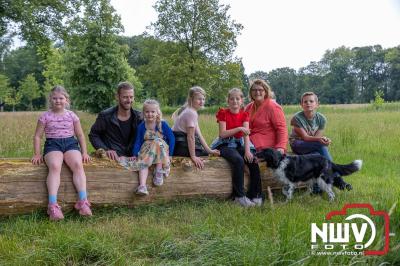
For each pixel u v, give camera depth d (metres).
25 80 84.81
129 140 6.42
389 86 114.56
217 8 44.50
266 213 5.71
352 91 115.75
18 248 4.32
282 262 3.87
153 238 4.65
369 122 21.59
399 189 6.92
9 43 25.31
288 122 21.64
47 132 5.63
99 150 5.96
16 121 24.38
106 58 41.75
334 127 18.23
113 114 6.32
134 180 5.91
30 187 5.37
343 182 6.83
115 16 41.84
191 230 4.93
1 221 5.27
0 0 20.80
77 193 5.57
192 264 3.95
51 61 56.22
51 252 4.14
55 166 5.39
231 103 6.51
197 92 6.39
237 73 44.12
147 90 60.66
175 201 6.18
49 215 5.32
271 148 6.37
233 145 6.61
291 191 6.43
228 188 6.46
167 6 43.91
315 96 7.17
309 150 7.13
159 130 6.12
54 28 24.19
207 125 18.81
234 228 4.87
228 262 3.89
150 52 46.16
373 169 9.20
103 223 5.34
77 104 42.91
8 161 5.45
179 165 6.20
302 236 4.36
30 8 21.38
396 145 12.30
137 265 4.00
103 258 4.12
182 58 42.97
